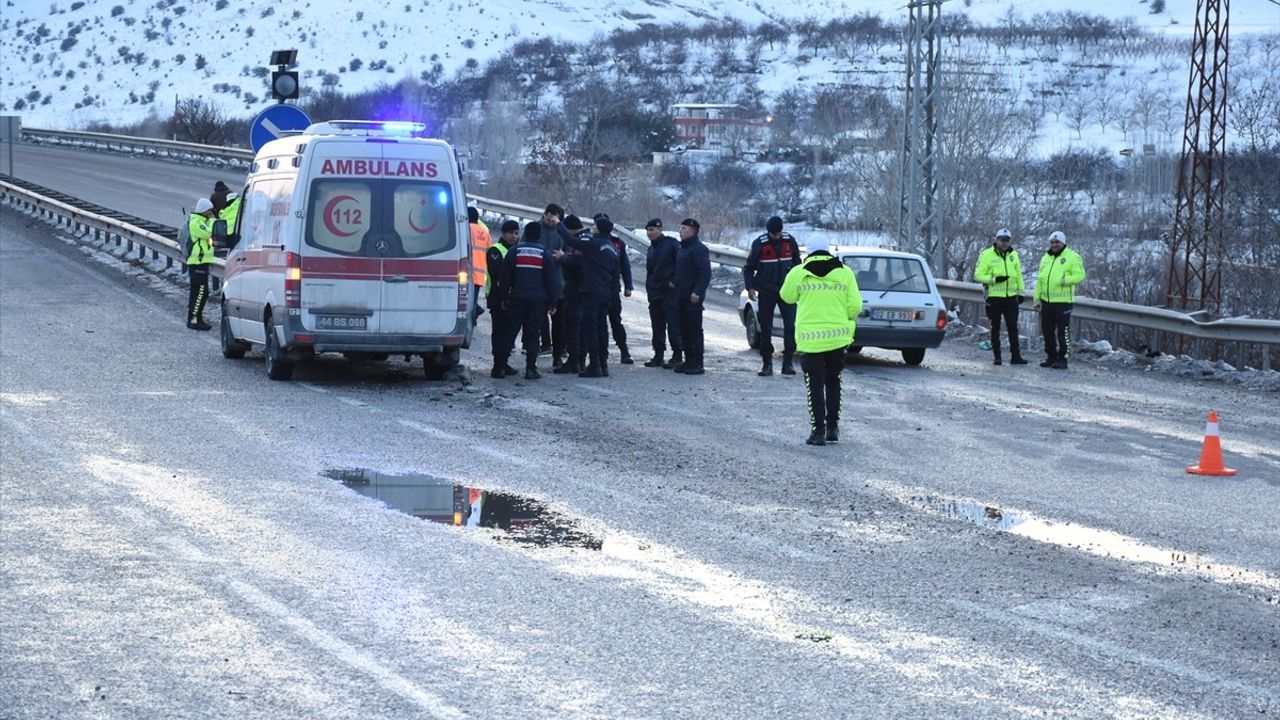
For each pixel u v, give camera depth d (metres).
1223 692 6.10
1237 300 40.91
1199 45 38.12
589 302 17.91
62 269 31.81
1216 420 11.71
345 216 16.36
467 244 16.80
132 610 7.12
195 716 5.62
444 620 7.02
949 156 57.50
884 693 6.01
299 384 16.64
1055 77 199.75
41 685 5.96
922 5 36.28
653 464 11.66
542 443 12.64
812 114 140.00
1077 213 63.00
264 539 8.74
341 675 6.15
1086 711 5.82
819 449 12.66
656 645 6.66
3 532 8.79
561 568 8.12
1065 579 8.08
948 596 7.65
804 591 7.70
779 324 21.05
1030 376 19.38
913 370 19.86
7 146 77.56
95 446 12.02
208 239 22.30
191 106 85.50
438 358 17.27
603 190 76.50
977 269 20.89
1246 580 8.14
